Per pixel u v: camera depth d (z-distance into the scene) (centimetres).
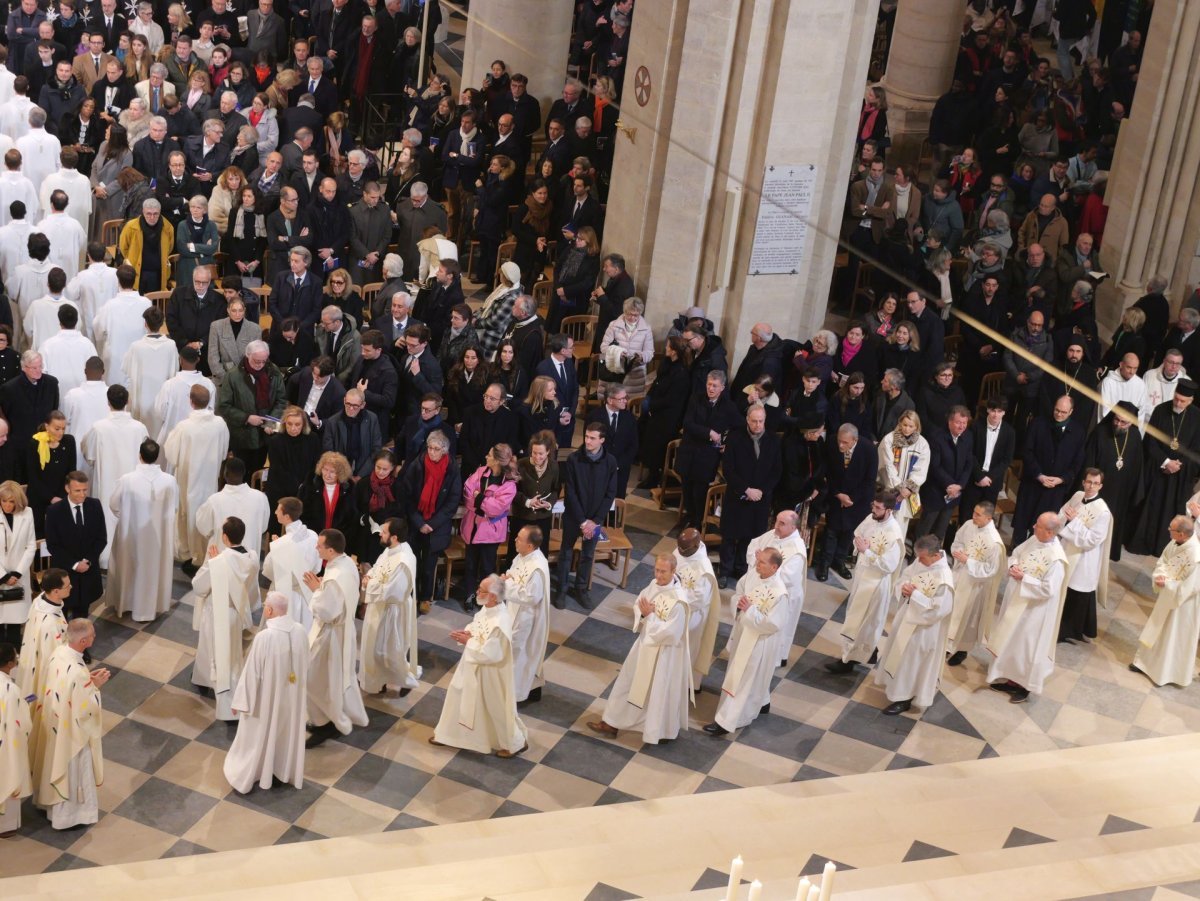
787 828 1599
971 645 2031
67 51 3028
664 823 1602
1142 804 1722
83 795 1543
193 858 1509
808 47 2223
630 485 2342
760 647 1797
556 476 1991
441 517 1933
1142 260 2692
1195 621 2014
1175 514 2292
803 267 2391
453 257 2395
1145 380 2244
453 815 1638
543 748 1769
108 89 2842
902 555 1944
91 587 1816
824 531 2177
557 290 2480
